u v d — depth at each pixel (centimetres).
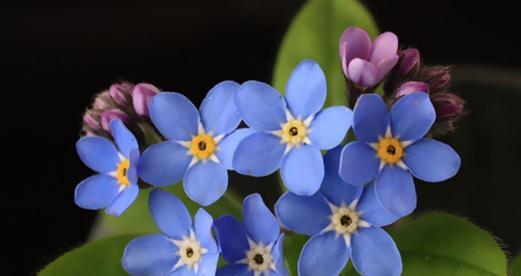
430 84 14
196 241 14
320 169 13
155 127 14
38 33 20
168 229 14
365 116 13
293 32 16
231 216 14
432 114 13
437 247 14
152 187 14
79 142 14
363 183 13
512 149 17
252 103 14
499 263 14
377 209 14
